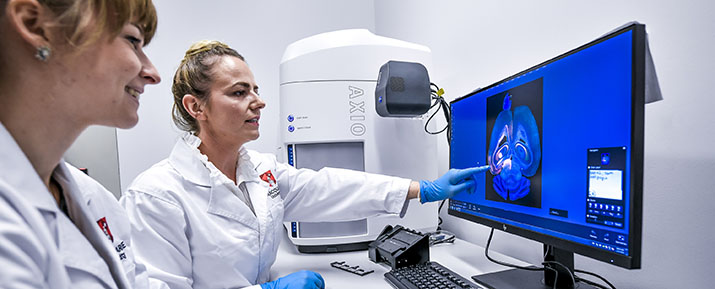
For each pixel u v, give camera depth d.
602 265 0.80
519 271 0.85
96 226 0.48
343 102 1.16
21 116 0.36
